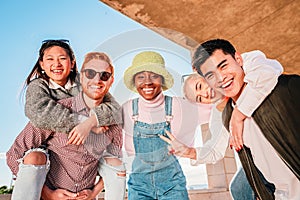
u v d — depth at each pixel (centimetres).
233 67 169
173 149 101
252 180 198
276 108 173
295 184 176
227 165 325
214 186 318
